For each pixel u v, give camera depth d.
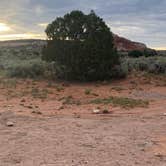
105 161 6.92
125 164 6.75
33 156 7.22
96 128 10.09
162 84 23.28
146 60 31.81
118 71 25.45
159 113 13.05
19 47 68.12
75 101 16.03
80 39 25.33
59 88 20.72
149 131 9.71
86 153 7.46
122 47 62.09
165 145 8.18
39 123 10.72
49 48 25.80
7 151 7.59
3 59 40.84
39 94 18.08
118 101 15.82
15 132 9.42
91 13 26.14
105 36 25.48
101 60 24.88
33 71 26.64
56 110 13.66
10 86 21.09
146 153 7.53
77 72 24.75
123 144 8.25
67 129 9.87
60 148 7.83
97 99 16.50
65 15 25.95
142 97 17.95
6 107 13.91
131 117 12.16
